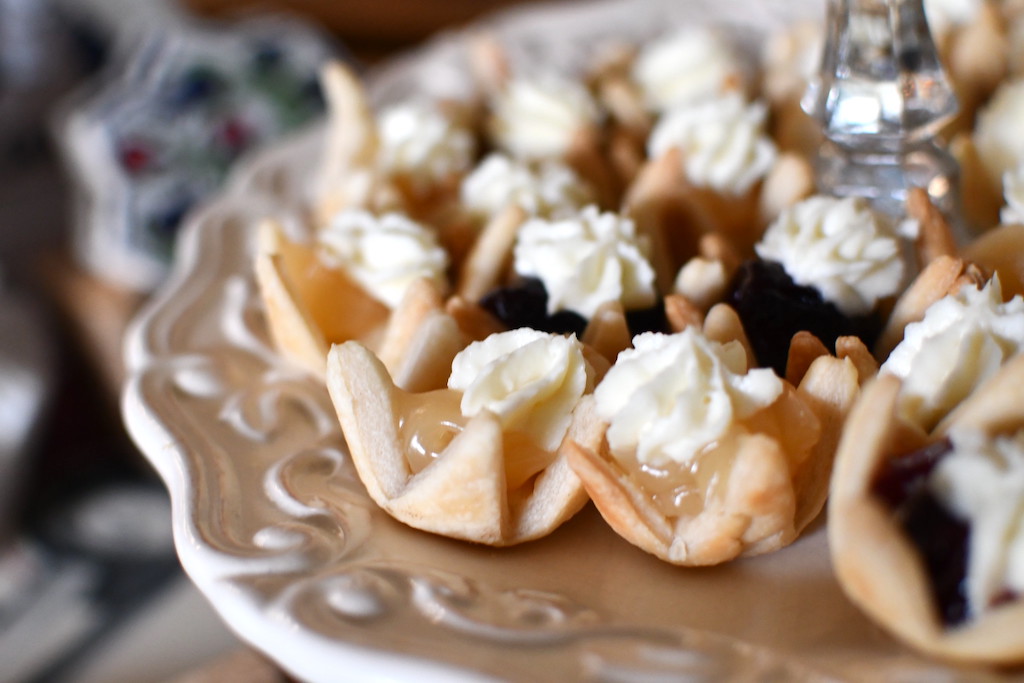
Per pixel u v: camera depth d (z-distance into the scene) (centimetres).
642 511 31
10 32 92
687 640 29
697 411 30
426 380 34
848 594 29
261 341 39
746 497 30
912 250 36
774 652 29
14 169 92
